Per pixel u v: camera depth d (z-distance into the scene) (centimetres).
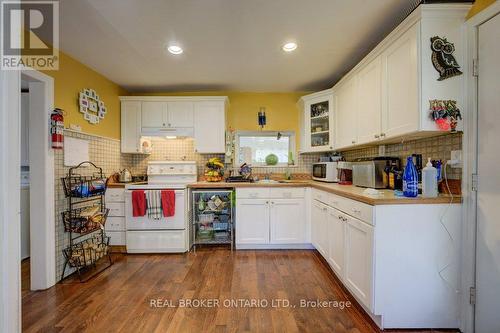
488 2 149
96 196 288
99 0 169
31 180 217
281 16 191
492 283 148
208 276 239
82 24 197
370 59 221
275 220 310
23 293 210
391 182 218
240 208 310
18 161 87
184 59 265
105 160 312
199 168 377
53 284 223
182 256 294
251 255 296
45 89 217
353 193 192
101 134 304
